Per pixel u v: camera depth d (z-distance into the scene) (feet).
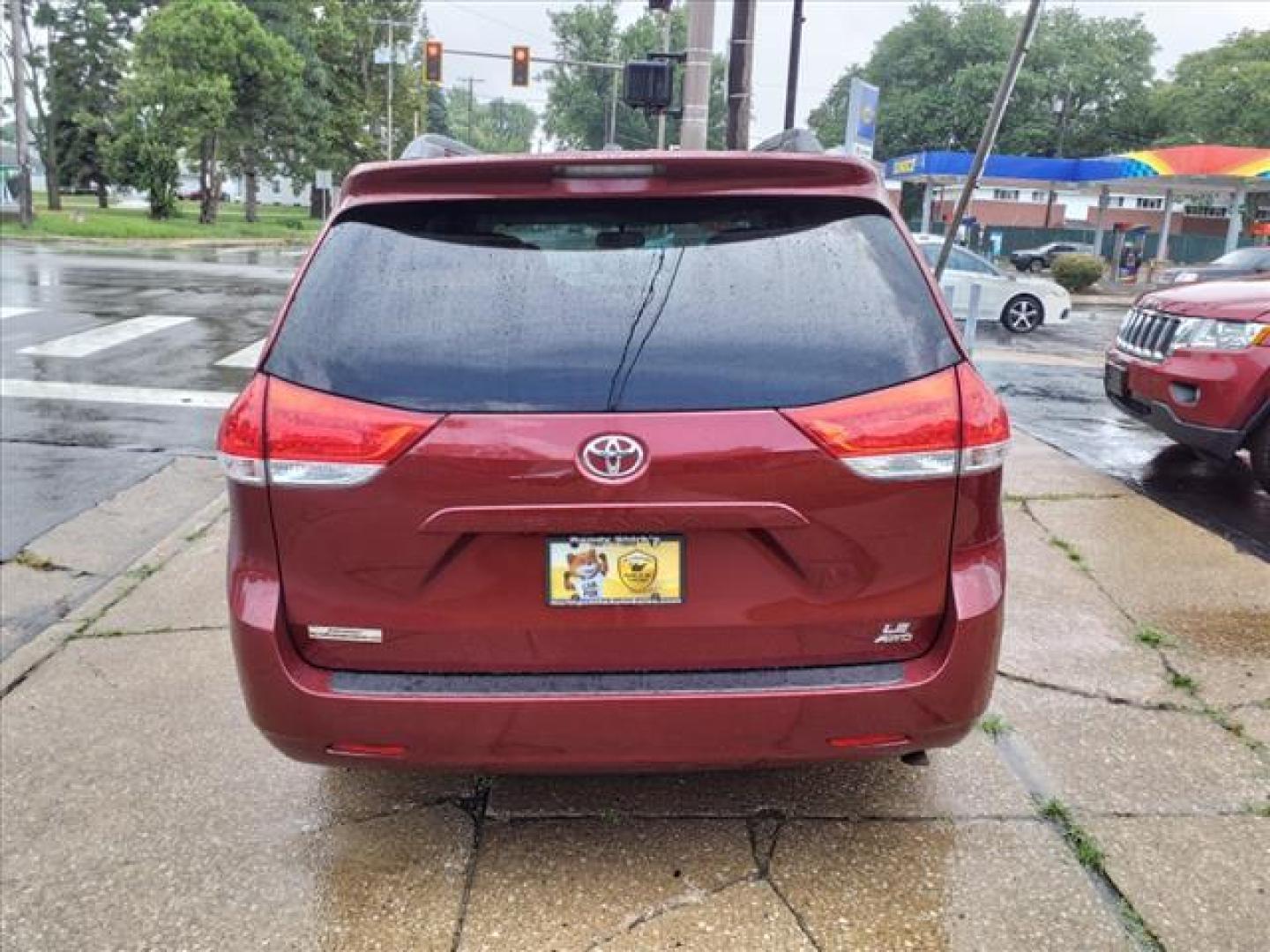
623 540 7.64
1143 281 118.42
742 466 7.52
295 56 136.15
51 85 150.82
